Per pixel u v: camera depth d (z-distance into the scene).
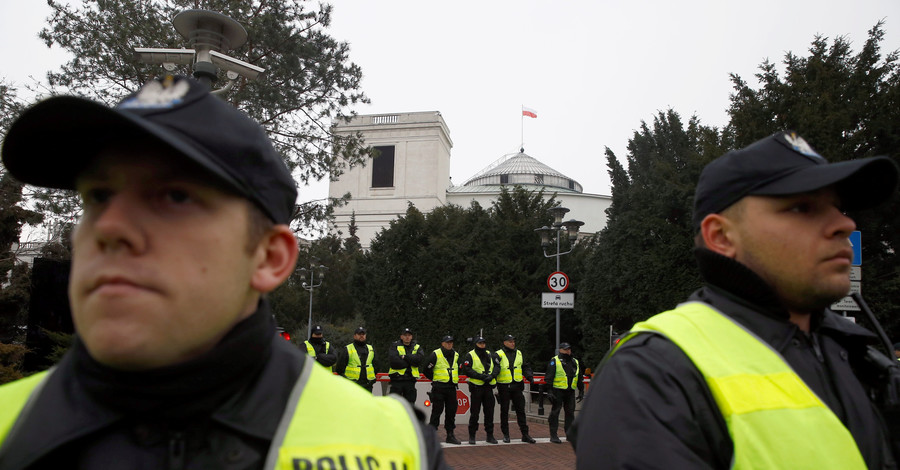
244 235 1.11
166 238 1.01
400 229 29.33
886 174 1.87
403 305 28.48
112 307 0.95
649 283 17.19
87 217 1.06
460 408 15.03
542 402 16.36
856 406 1.74
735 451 1.47
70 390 1.09
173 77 1.12
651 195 18.34
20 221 10.91
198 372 1.03
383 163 49.97
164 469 1.02
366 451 1.20
